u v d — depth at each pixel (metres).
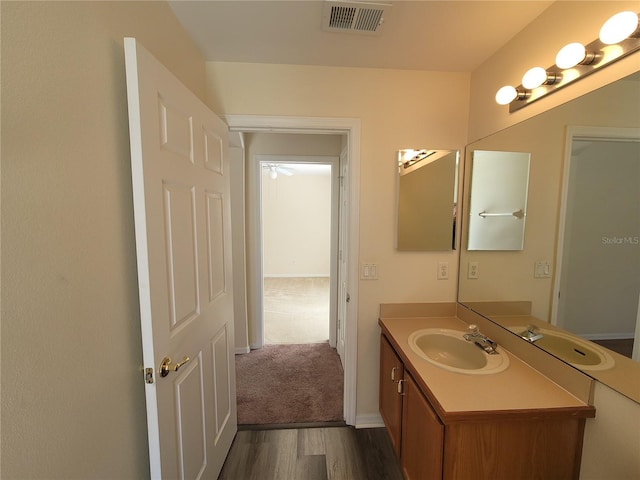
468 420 0.90
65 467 0.64
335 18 1.19
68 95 0.64
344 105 1.63
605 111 0.89
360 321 1.76
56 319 0.62
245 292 2.77
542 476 0.95
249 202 2.77
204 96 1.54
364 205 1.69
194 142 1.14
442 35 1.31
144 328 0.84
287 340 3.14
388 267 1.74
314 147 2.75
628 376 0.81
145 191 0.81
